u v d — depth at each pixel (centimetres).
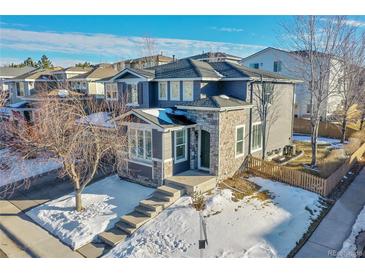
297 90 3419
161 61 4488
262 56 3591
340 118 2933
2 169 1792
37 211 1343
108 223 1193
